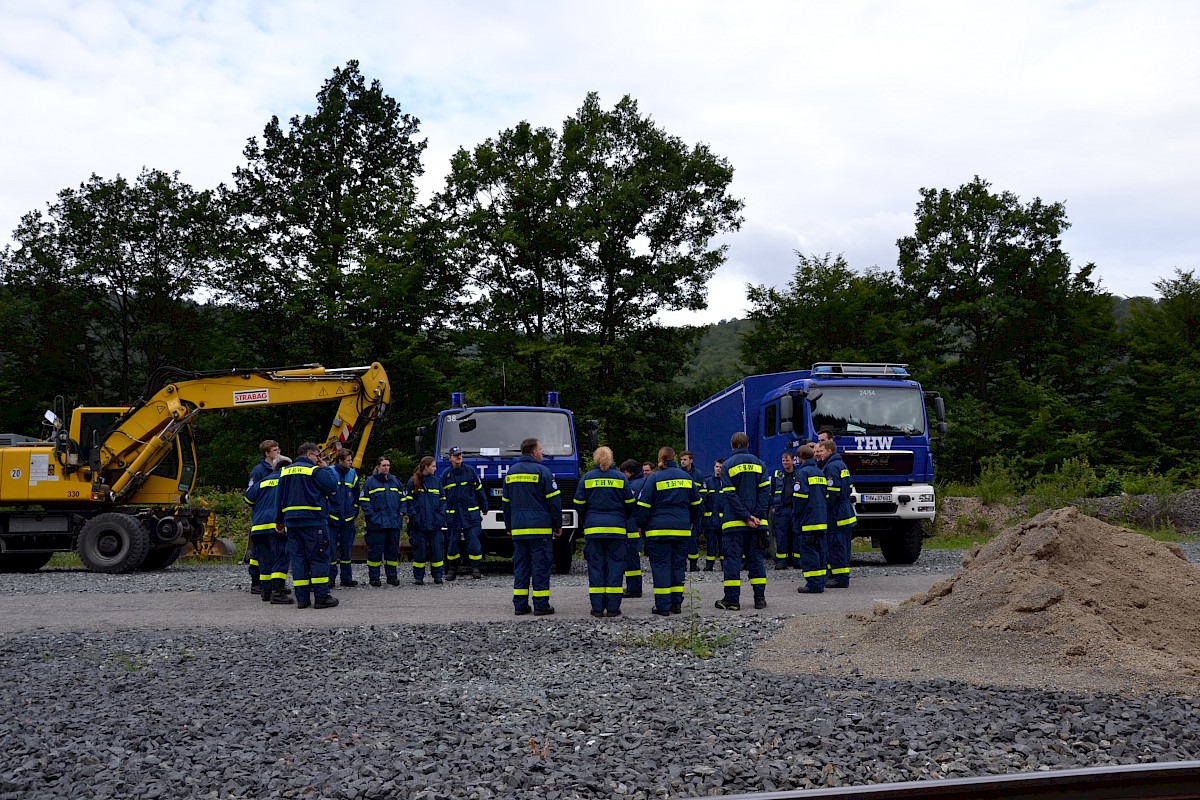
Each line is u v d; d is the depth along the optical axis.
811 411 17.95
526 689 7.38
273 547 12.98
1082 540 9.28
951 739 5.62
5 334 46.44
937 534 25.47
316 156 41.69
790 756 5.39
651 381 40.09
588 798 4.85
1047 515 9.52
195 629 10.58
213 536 22.94
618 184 38.59
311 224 41.75
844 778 5.01
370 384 19.73
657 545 11.39
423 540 15.80
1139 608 8.62
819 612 11.31
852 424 17.91
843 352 43.62
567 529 17.53
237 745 5.75
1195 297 50.66
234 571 19.14
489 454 17.52
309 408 40.44
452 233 38.88
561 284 39.81
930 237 49.88
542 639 9.46
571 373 38.38
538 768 5.29
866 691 7.02
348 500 15.28
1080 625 8.01
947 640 8.37
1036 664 7.70
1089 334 49.12
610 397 37.91
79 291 47.53
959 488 28.53
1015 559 9.16
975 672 7.59
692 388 40.69
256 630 10.45
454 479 16.77
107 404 48.94
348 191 41.75
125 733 6.03
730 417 22.06
